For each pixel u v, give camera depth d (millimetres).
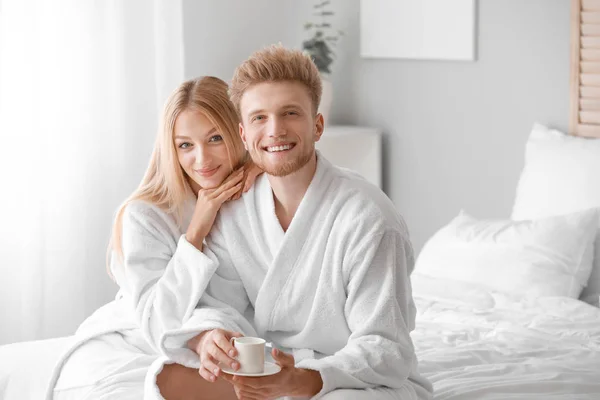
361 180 2162
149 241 2289
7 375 2379
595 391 2320
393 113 4621
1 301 3736
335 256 2064
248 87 2018
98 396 2148
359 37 4730
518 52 4086
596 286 3400
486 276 3396
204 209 2211
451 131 4387
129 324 2369
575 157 3609
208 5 4449
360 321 2027
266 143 2016
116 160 4004
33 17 3678
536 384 2309
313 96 2057
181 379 2020
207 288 2209
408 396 2014
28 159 3705
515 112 4129
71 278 3883
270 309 2145
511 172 4168
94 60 3891
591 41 3807
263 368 1847
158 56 4090
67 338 2609
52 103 3781
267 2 4719
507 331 2855
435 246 3637
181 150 2311
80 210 3895
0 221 3701
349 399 1877
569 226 3402
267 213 2176
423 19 4402
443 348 2697
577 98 3879
